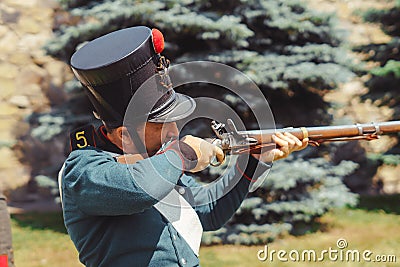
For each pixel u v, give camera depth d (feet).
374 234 22.93
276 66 22.54
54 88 31.81
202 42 22.79
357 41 32.07
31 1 32.89
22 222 26.32
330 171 23.63
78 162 6.84
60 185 7.32
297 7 23.91
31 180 30.14
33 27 32.53
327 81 22.97
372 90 27.22
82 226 7.18
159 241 7.16
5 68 31.68
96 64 6.72
